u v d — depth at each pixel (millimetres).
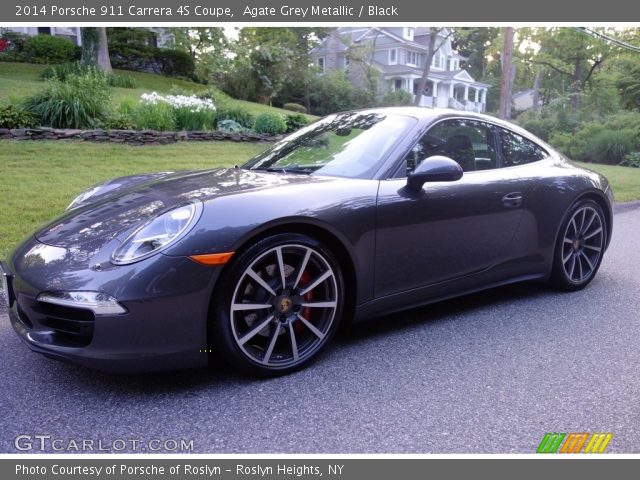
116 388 2502
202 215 2379
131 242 2318
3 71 18391
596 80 35656
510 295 4031
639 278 4566
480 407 2371
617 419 2289
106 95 10953
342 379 2615
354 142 3248
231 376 2631
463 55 67062
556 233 3844
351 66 36375
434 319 3479
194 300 2312
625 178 13039
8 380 2568
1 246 4500
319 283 2668
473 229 3281
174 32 23828
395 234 2900
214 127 12508
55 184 6949
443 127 3324
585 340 3152
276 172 3182
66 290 2232
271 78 24922
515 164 3699
